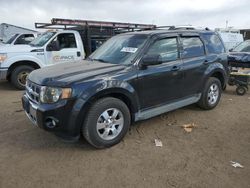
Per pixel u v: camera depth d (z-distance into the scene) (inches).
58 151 155.4
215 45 231.3
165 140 170.1
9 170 135.3
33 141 168.7
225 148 158.4
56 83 143.1
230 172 132.2
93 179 127.4
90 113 148.2
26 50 333.4
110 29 443.8
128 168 136.7
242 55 297.4
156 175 130.3
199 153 152.2
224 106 246.1
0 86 361.4
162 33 186.9
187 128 188.9
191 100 209.3
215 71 222.7
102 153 152.9
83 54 371.9
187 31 207.8
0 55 321.1
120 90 156.6
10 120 207.6
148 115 178.4
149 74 170.9
